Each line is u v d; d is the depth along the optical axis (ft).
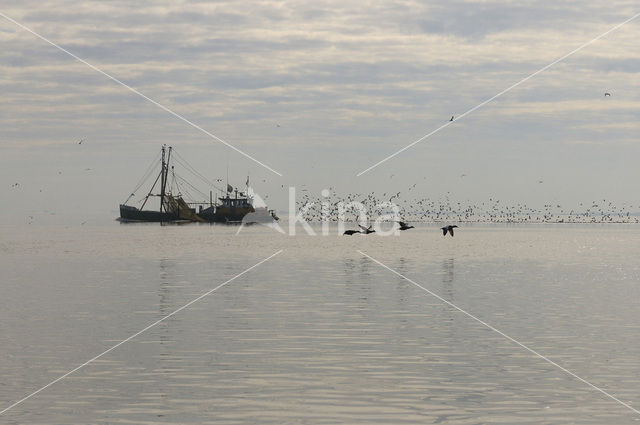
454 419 97.81
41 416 99.45
